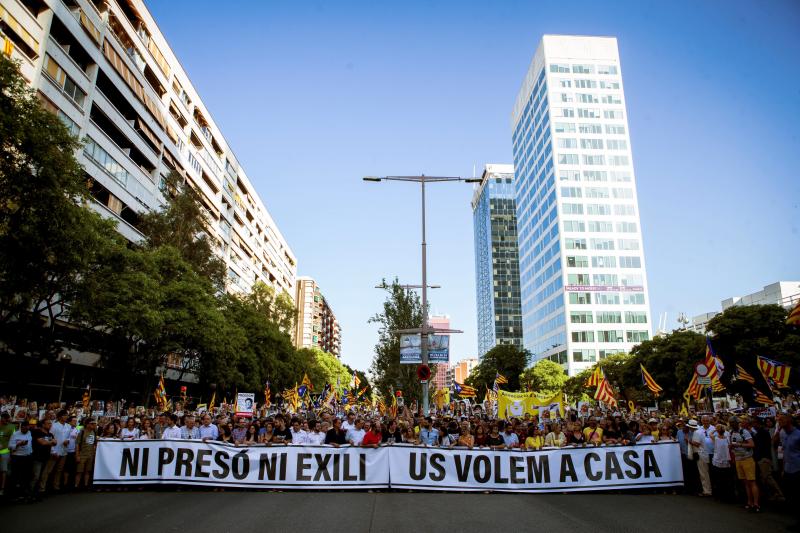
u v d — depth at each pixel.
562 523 8.34
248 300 59.50
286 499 10.45
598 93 109.69
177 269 33.84
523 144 129.25
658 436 13.66
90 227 19.61
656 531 7.82
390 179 21.89
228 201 71.44
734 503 10.45
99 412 26.95
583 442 14.03
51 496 10.78
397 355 27.03
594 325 98.38
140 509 9.29
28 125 15.69
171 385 53.44
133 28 43.47
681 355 48.81
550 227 107.94
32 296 19.55
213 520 8.32
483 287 197.88
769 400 28.48
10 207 16.78
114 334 30.30
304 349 88.31
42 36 30.44
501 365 94.38
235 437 13.02
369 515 8.84
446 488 11.58
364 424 13.73
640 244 102.94
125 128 41.94
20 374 25.02
